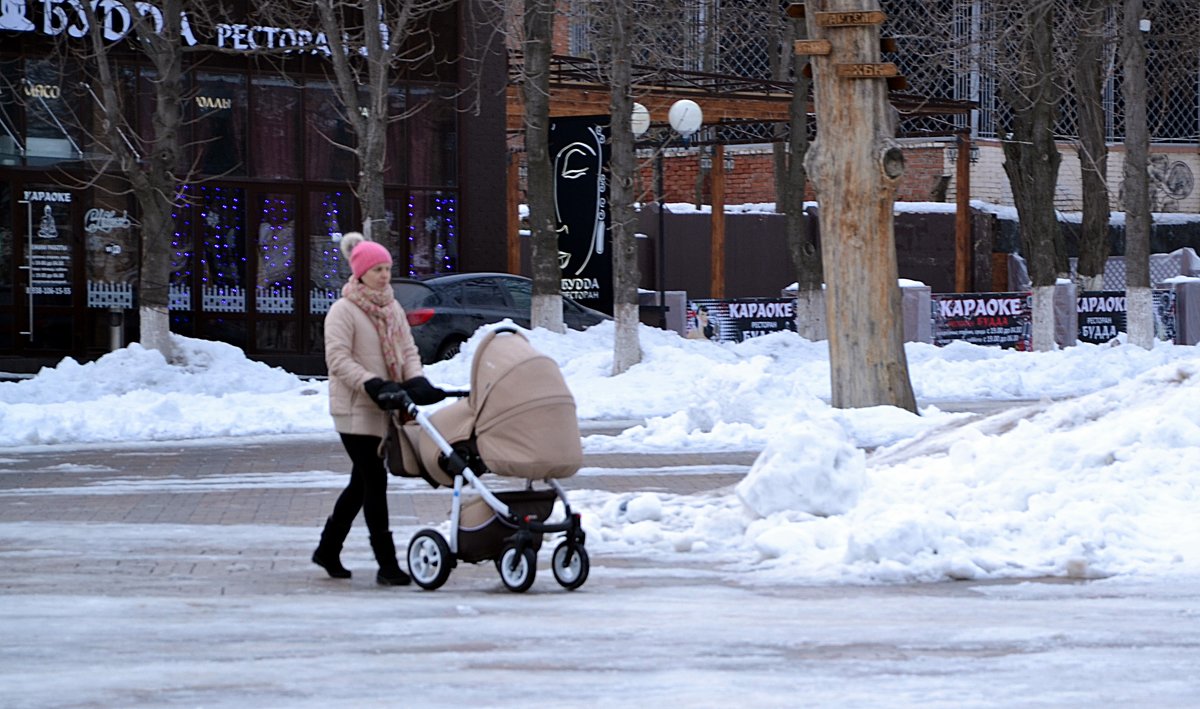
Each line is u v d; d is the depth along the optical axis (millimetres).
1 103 82188
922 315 94625
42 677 17172
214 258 87250
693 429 51969
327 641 19641
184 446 51781
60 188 83625
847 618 21609
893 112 54250
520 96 96812
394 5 89188
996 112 127812
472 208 92938
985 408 64688
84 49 82562
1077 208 132875
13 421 54281
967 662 18125
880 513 28641
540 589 24766
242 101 87625
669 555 28453
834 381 54250
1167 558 26469
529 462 23875
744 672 17516
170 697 16047
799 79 86062
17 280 82938
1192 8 126688
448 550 24297
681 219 117062
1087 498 28578
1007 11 96938
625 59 70625
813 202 125938
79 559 27828
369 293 24953
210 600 23281
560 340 76188
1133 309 87062
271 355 88625
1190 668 17734
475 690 16453
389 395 24188
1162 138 137125
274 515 34594
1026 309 97500
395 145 91125
